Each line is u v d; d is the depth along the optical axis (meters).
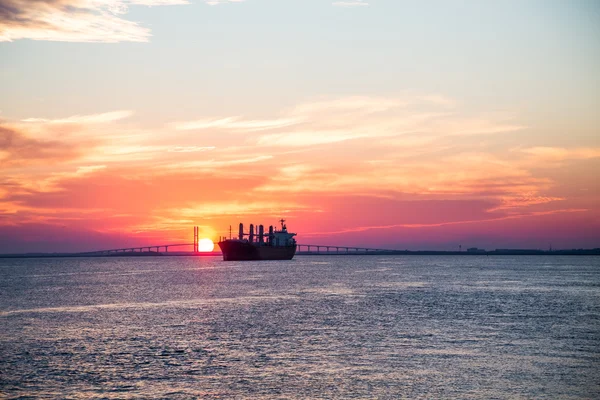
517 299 113.69
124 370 50.91
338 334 69.00
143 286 161.00
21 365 52.94
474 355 56.19
